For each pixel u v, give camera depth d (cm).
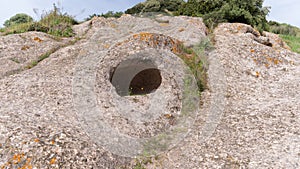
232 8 1714
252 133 604
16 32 1412
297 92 814
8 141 500
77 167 485
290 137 564
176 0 1950
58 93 780
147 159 572
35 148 493
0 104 710
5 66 1035
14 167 460
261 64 1039
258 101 782
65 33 1452
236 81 912
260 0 1862
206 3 1802
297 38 1998
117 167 535
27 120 591
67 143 527
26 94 774
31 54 1161
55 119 635
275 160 502
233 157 533
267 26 1942
